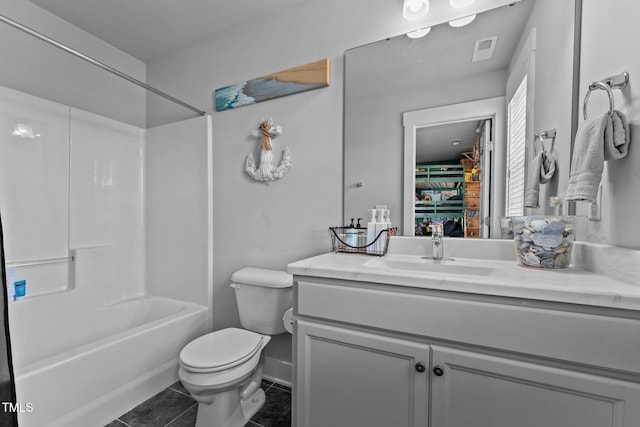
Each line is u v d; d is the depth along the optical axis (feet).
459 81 4.25
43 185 5.74
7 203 5.27
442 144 4.35
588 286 2.25
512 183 3.93
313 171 5.32
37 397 3.60
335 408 3.14
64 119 6.06
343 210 5.05
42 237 5.72
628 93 2.52
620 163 2.63
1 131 5.20
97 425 4.22
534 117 3.79
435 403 2.66
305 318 3.36
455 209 4.30
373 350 2.93
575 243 3.29
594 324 2.13
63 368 3.85
